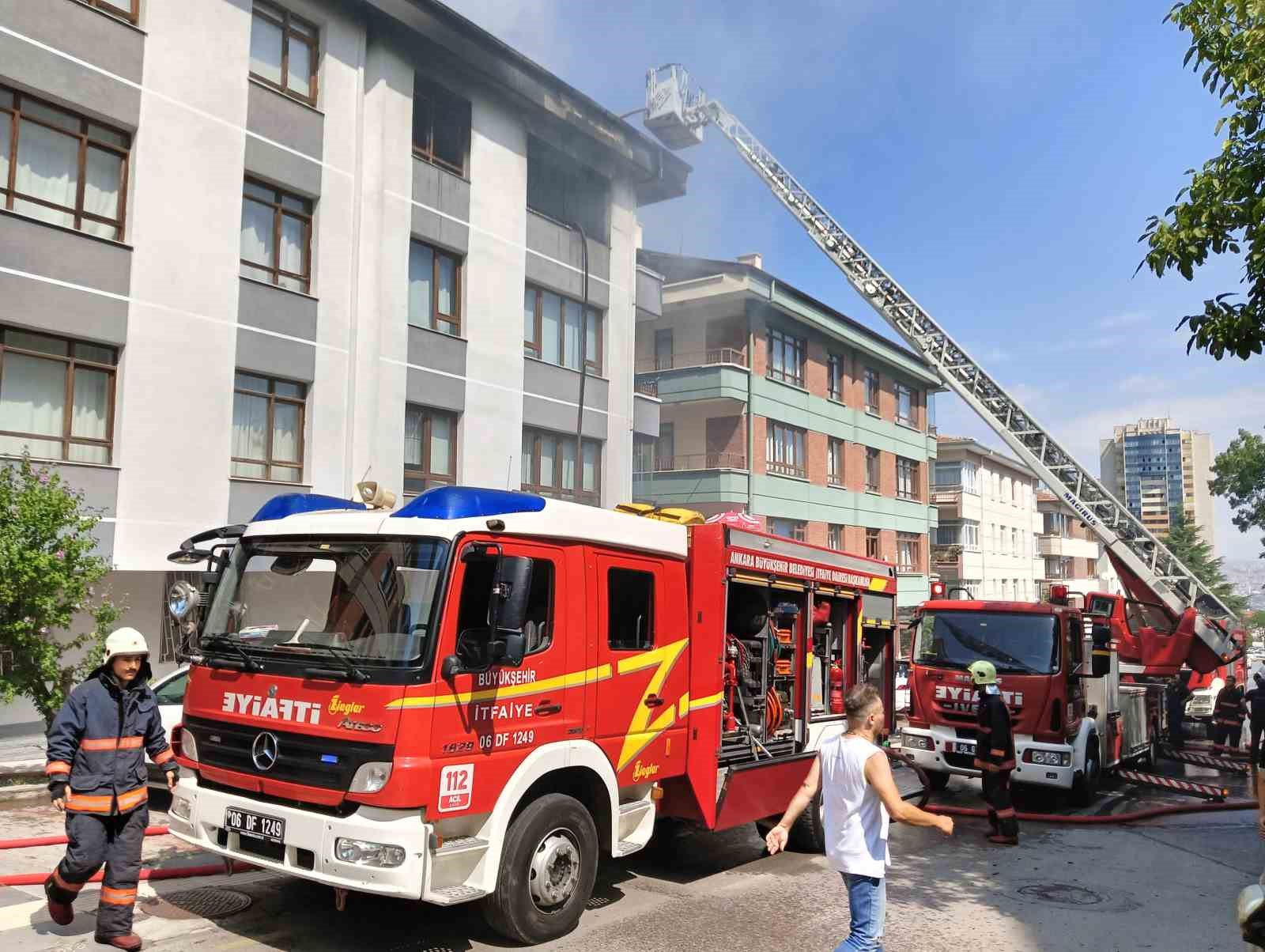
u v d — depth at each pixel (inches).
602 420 870.4
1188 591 712.4
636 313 945.5
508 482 761.6
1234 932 262.5
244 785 219.8
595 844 245.4
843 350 1376.7
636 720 265.3
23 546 368.2
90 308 515.8
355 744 203.2
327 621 221.0
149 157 544.4
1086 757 471.5
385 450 663.1
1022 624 474.9
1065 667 462.6
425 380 698.8
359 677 205.9
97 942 213.9
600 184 895.7
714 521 313.4
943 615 496.7
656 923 252.4
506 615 209.5
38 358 501.0
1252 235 289.6
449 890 206.8
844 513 1330.0
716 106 951.6
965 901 290.5
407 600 212.7
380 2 657.6
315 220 639.8
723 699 309.9
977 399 781.9
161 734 225.9
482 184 754.2
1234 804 461.4
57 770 208.7
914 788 514.6
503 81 751.7
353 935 235.3
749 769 313.1
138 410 534.3
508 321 769.6
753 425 1129.4
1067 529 2466.8
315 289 636.7
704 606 295.9
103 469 517.7
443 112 735.1
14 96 494.3
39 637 374.0
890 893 296.8
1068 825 423.2
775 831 193.2
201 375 563.5
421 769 200.7
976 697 462.9
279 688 217.6
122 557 522.6
